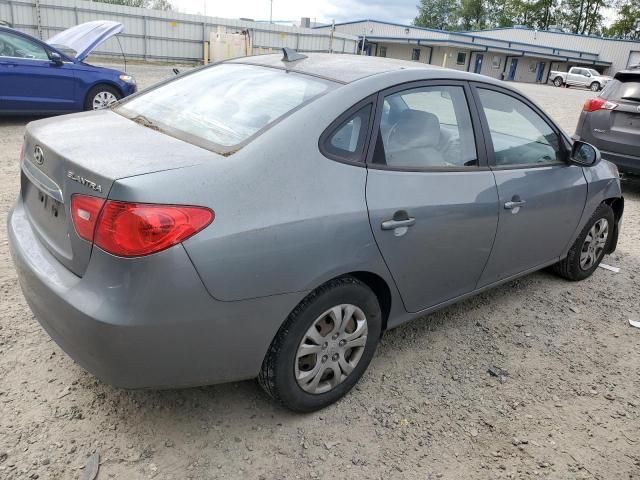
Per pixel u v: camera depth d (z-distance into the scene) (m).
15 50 9.09
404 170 2.76
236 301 2.18
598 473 2.53
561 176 3.82
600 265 5.05
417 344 3.43
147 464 2.32
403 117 2.81
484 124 3.27
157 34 29.58
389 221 2.62
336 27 52.75
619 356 3.53
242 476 2.31
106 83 10.14
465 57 50.06
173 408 2.65
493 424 2.77
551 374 3.26
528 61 54.16
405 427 2.69
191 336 2.13
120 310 2.01
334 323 2.58
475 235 3.16
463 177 3.06
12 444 2.34
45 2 26.50
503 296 4.23
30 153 2.66
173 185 2.05
